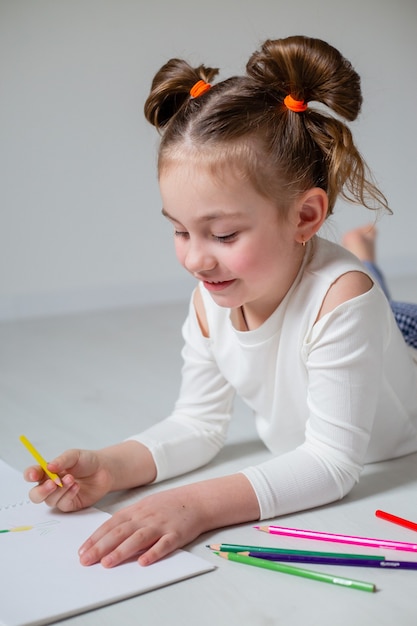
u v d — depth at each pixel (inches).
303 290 41.8
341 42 118.3
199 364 48.4
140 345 87.6
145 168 112.4
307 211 40.2
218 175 37.3
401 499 42.6
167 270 115.8
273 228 38.8
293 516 40.6
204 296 46.0
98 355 83.6
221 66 112.5
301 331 41.7
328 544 37.3
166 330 95.3
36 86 106.0
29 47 105.0
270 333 42.7
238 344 44.2
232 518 39.0
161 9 109.3
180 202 38.2
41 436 57.0
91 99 108.6
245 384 45.6
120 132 110.5
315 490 40.6
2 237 107.3
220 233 37.9
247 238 38.1
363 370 40.8
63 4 105.6
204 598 32.8
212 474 47.0
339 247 43.8
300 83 39.3
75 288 111.3
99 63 108.1
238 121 37.9
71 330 98.2
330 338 40.6
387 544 36.8
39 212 108.5
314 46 39.4
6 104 105.2
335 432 41.1
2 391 70.5
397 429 47.9
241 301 39.7
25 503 41.8
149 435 46.6
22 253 108.4
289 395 44.4
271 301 42.2
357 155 40.8
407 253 126.3
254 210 37.9
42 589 33.0
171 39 110.3
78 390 69.7
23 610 31.3
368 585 33.1
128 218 112.7
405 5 120.7
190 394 49.1
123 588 33.1
